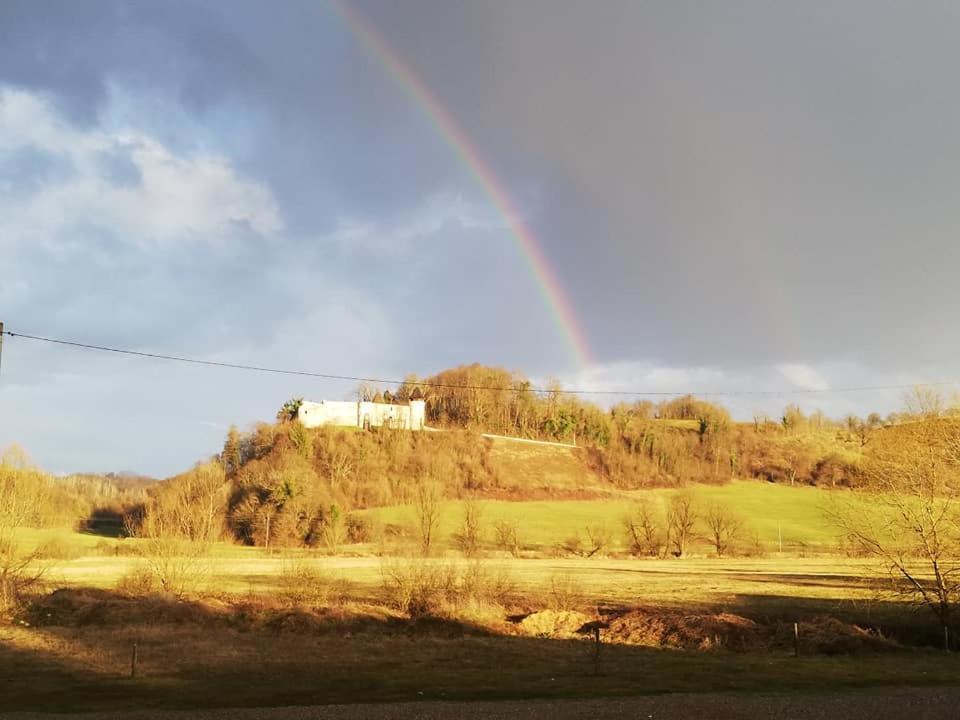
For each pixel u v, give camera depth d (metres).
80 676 24.39
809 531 112.75
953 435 34.81
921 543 33.53
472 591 40.47
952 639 33.41
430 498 87.25
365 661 27.45
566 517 120.62
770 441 172.38
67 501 109.44
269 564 65.56
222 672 25.17
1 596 38.00
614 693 22.06
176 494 69.69
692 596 47.12
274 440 139.38
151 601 38.69
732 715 18.75
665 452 163.12
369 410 165.88
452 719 18.30
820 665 27.30
